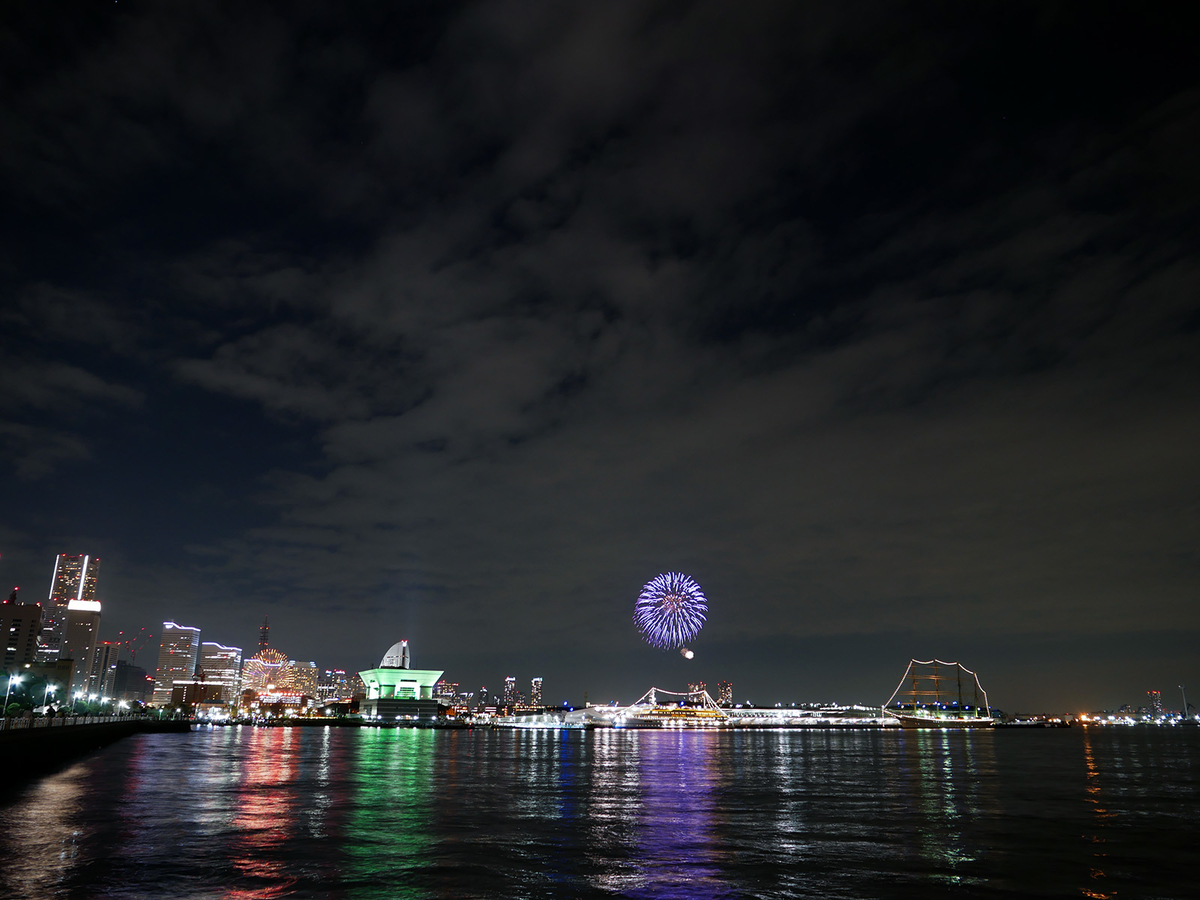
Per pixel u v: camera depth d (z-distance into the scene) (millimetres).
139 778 94750
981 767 136125
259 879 40594
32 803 69562
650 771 122250
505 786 93312
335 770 114688
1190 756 177250
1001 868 45562
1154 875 44062
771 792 88625
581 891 39250
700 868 44875
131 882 39531
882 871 44500
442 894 38156
